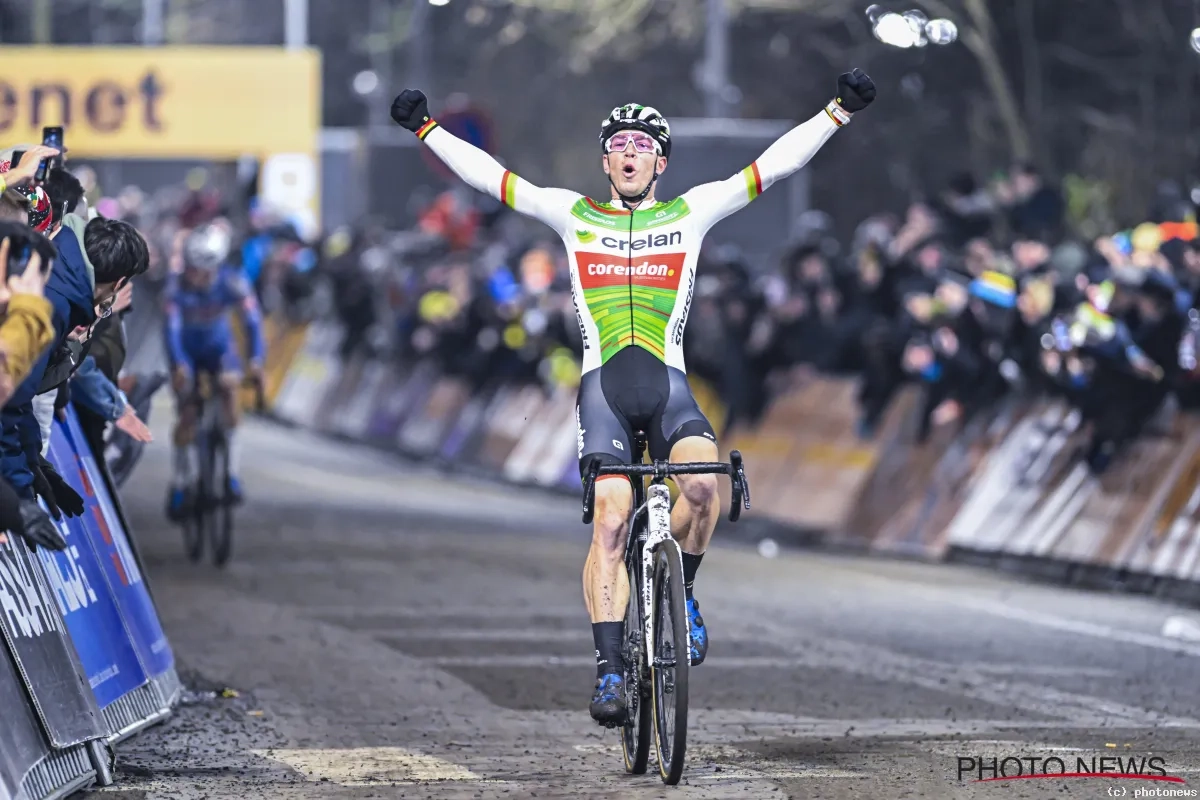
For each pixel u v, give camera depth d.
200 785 15.97
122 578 19.42
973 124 71.94
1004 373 37.34
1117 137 63.81
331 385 73.75
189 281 33.38
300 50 97.75
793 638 26.05
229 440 33.69
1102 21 66.81
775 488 44.31
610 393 16.44
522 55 103.50
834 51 79.44
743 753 17.58
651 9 87.31
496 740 18.47
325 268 73.00
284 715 19.78
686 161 58.97
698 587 32.09
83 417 20.00
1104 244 33.03
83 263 15.35
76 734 15.60
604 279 16.55
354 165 92.06
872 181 76.62
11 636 14.92
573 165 103.69
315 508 46.00
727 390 46.16
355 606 28.66
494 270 57.72
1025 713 20.19
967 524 37.38
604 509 16.22
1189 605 30.58
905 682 22.31
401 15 112.25
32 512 13.21
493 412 59.44
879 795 15.45
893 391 41.41
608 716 15.95
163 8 130.62
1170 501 32.31
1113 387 33.50
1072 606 30.42
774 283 45.66
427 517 44.84
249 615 27.44
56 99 87.25
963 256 39.09
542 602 29.48
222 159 95.06
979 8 66.81
